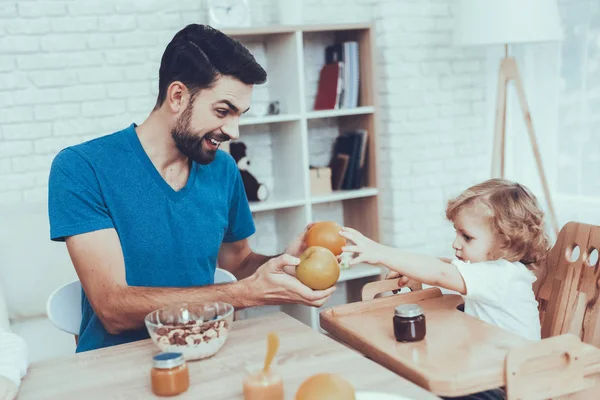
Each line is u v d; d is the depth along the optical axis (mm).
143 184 1560
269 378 1028
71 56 3064
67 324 1662
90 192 1500
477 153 3742
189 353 1208
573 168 3193
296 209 3273
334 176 3457
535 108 3373
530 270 1714
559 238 1665
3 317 2498
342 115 3498
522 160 3500
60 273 2742
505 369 1093
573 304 1587
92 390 1130
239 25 3113
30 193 3066
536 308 1626
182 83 1478
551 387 1129
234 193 1807
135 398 1087
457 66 3627
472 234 1729
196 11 3244
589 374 1152
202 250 1623
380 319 1418
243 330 1380
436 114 3607
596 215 3033
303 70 3227
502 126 3111
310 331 1352
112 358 1273
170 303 1387
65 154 1539
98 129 3141
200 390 1097
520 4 2756
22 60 2998
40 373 1217
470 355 1170
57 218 1480
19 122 3023
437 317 1404
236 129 1543
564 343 1137
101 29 3098
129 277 1568
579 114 3125
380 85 3533
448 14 3572
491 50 3648
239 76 1466
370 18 3555
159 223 1569
